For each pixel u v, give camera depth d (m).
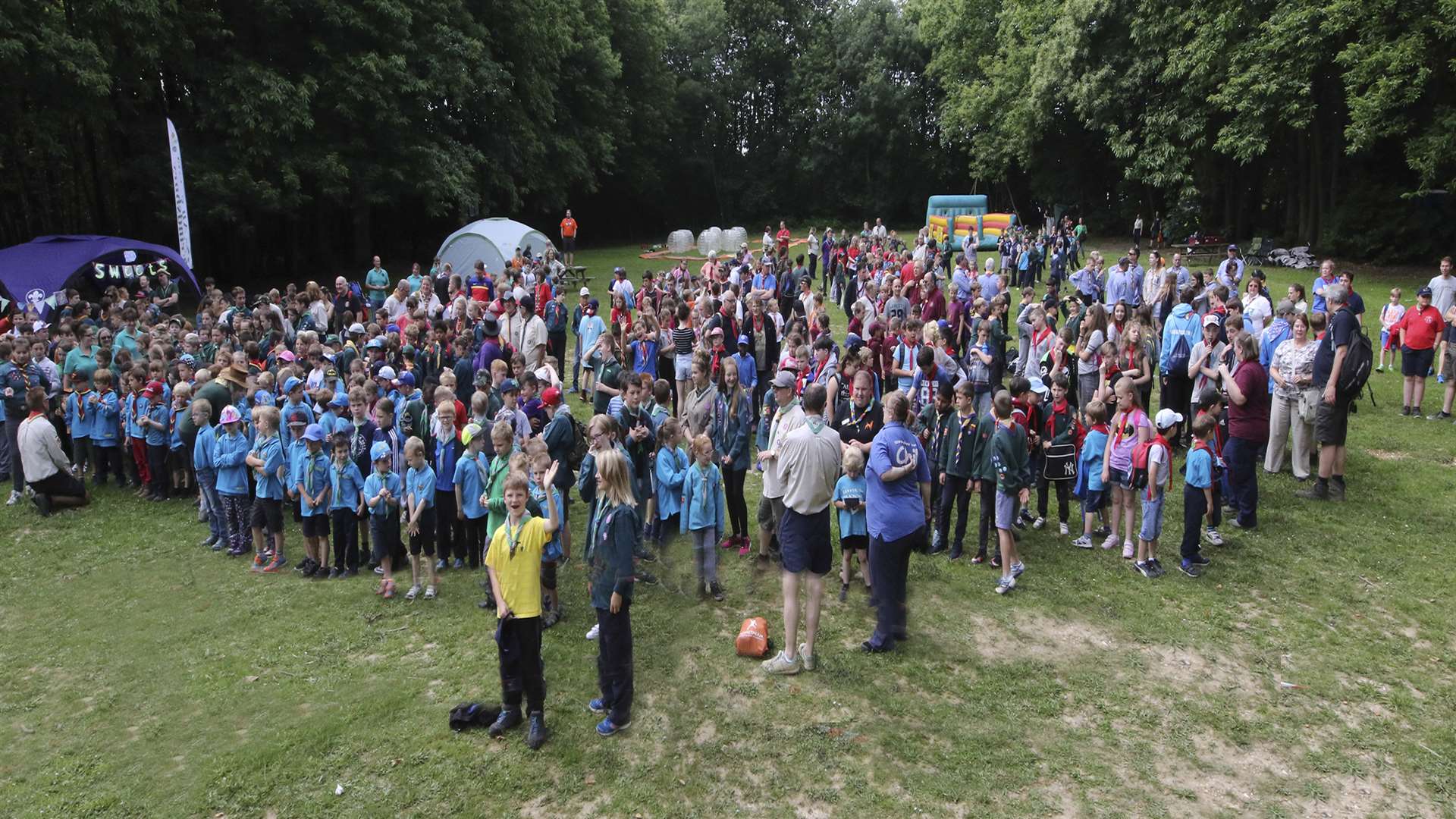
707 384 8.75
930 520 9.02
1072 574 8.08
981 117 43.22
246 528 9.40
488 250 26.48
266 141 25.94
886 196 59.97
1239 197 34.84
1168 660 6.65
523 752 5.71
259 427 8.91
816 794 5.22
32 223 27.80
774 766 5.50
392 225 39.16
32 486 10.66
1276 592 7.63
